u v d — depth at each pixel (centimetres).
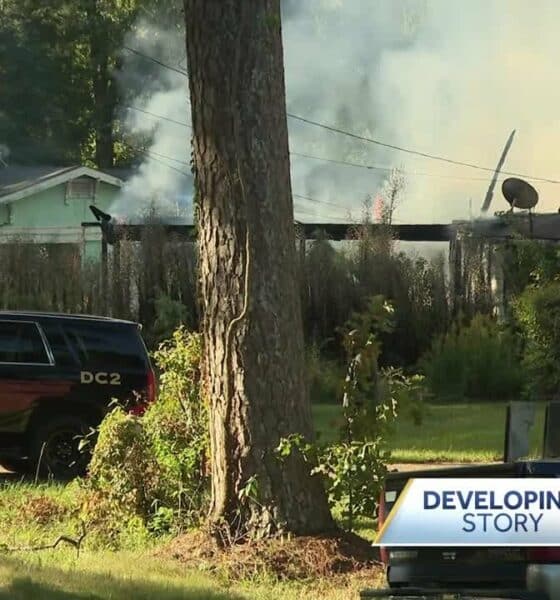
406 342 5994
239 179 2212
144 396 3478
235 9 2211
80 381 3444
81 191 8744
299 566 2133
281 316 2225
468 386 5497
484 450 3734
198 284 2305
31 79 10975
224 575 2106
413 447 3784
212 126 2228
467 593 1417
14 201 8300
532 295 5416
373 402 2319
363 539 2253
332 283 5959
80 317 3503
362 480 2242
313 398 4978
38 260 5784
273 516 2203
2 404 3403
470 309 6012
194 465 2506
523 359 5512
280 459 2209
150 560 2223
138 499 2520
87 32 11238
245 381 2214
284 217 2238
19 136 10981
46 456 3416
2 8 11138
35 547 2406
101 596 1880
